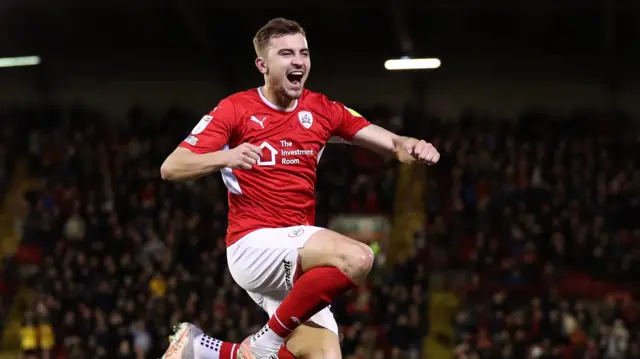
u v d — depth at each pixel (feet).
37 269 125.90
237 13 161.89
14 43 168.25
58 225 136.26
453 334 120.37
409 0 152.56
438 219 136.26
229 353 36.86
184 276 116.47
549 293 119.34
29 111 167.12
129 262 123.03
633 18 158.71
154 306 111.96
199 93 172.04
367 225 141.49
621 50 165.37
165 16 162.30
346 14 161.68
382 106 161.27
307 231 35.81
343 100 170.50
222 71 171.32
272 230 36.37
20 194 154.71
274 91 36.60
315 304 34.47
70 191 143.95
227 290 114.62
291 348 37.11
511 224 133.18
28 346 114.11
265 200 36.68
